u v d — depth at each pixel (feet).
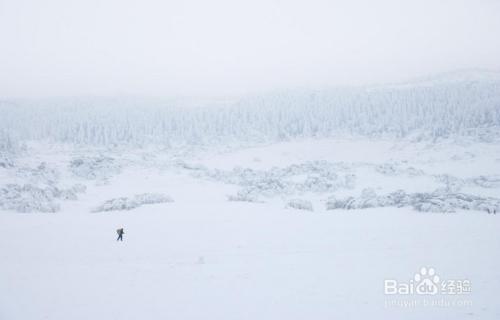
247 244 74.33
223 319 40.65
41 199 149.28
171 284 51.88
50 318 42.29
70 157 299.99
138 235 87.30
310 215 109.60
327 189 183.01
